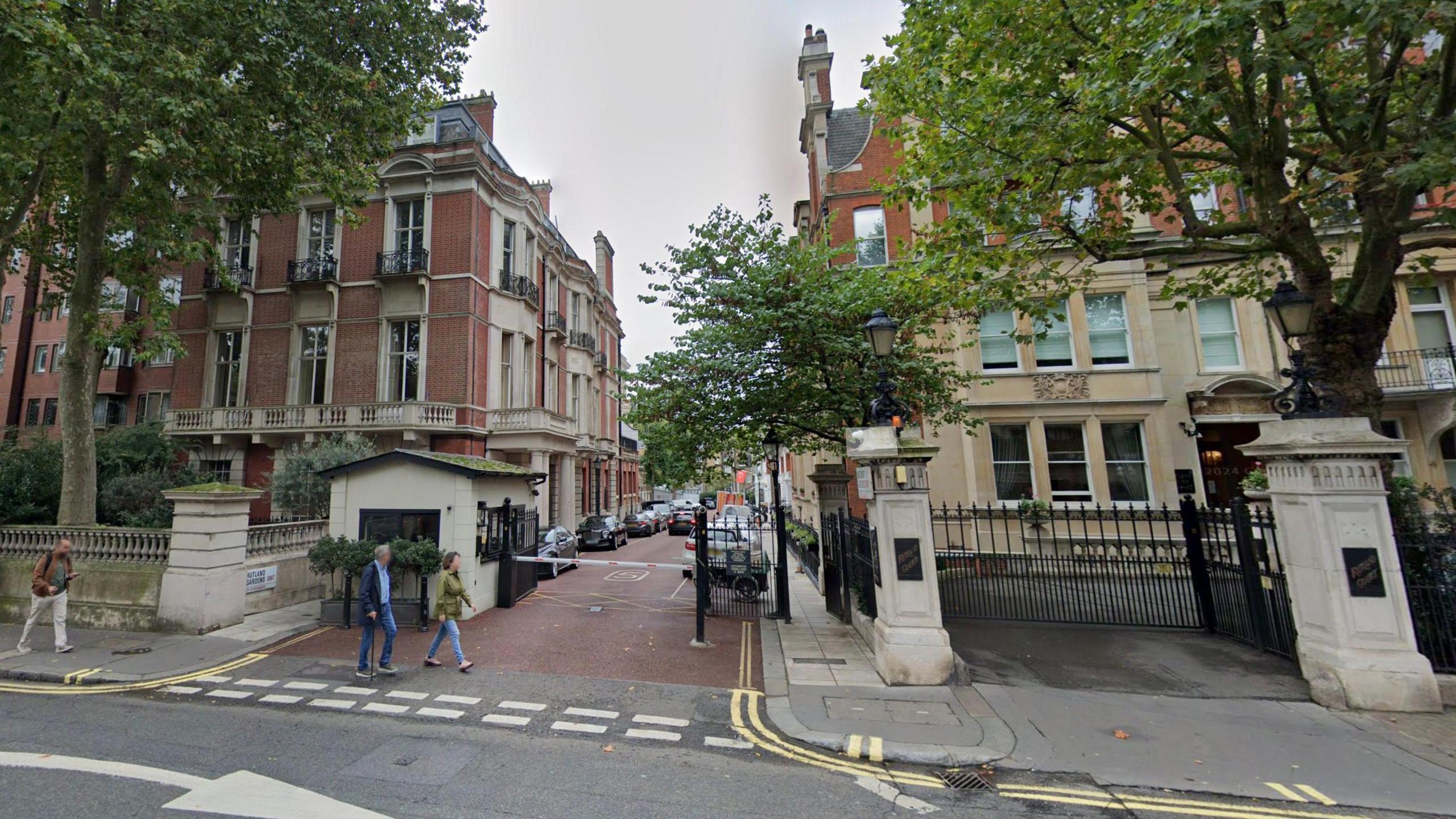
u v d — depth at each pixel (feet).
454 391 62.08
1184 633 27.04
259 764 14.71
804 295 29.78
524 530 39.24
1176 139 26.84
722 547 36.55
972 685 20.45
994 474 46.70
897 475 21.76
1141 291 46.60
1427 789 13.26
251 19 33.12
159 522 46.88
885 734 16.48
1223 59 20.52
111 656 23.91
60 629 24.66
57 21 26.45
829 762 15.28
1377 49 21.80
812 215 62.49
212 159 34.86
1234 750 15.38
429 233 64.54
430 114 67.41
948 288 29.40
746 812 12.71
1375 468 18.52
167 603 28.12
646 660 24.18
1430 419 43.55
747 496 117.29
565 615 32.89
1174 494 44.37
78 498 34.14
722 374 31.63
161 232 39.52
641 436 47.78
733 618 31.96
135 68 30.45
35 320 95.61
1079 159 24.06
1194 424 45.73
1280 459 20.17
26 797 12.75
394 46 40.40
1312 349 22.58
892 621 21.25
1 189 35.91
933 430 43.01
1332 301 22.35
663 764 15.11
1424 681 17.38
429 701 19.49
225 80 35.63
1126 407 45.70
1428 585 18.94
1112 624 28.60
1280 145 22.13
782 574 31.55
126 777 13.85
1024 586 32.71
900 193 29.45
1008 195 26.50
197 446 63.77
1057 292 30.35
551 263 86.22
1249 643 24.64
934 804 13.12
